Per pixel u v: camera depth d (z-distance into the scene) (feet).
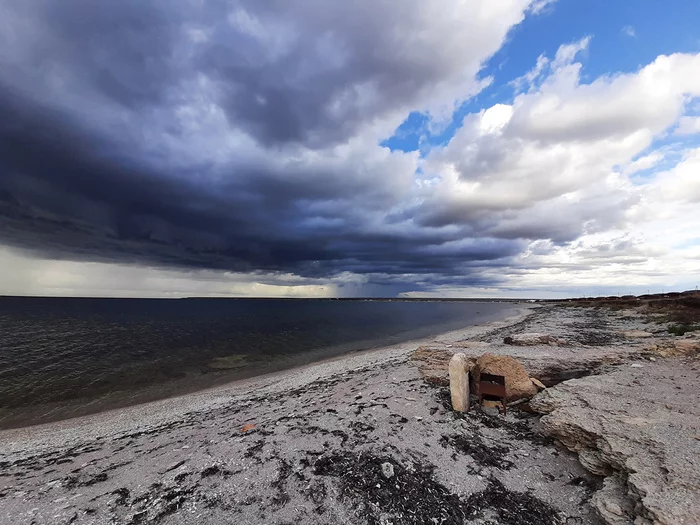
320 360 95.71
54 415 55.98
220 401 56.54
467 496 23.04
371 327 188.65
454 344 71.10
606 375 38.99
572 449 27.09
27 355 96.07
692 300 128.57
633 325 106.73
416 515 21.34
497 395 36.55
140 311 315.17
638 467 20.71
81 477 29.14
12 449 41.14
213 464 28.55
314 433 34.01
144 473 28.25
